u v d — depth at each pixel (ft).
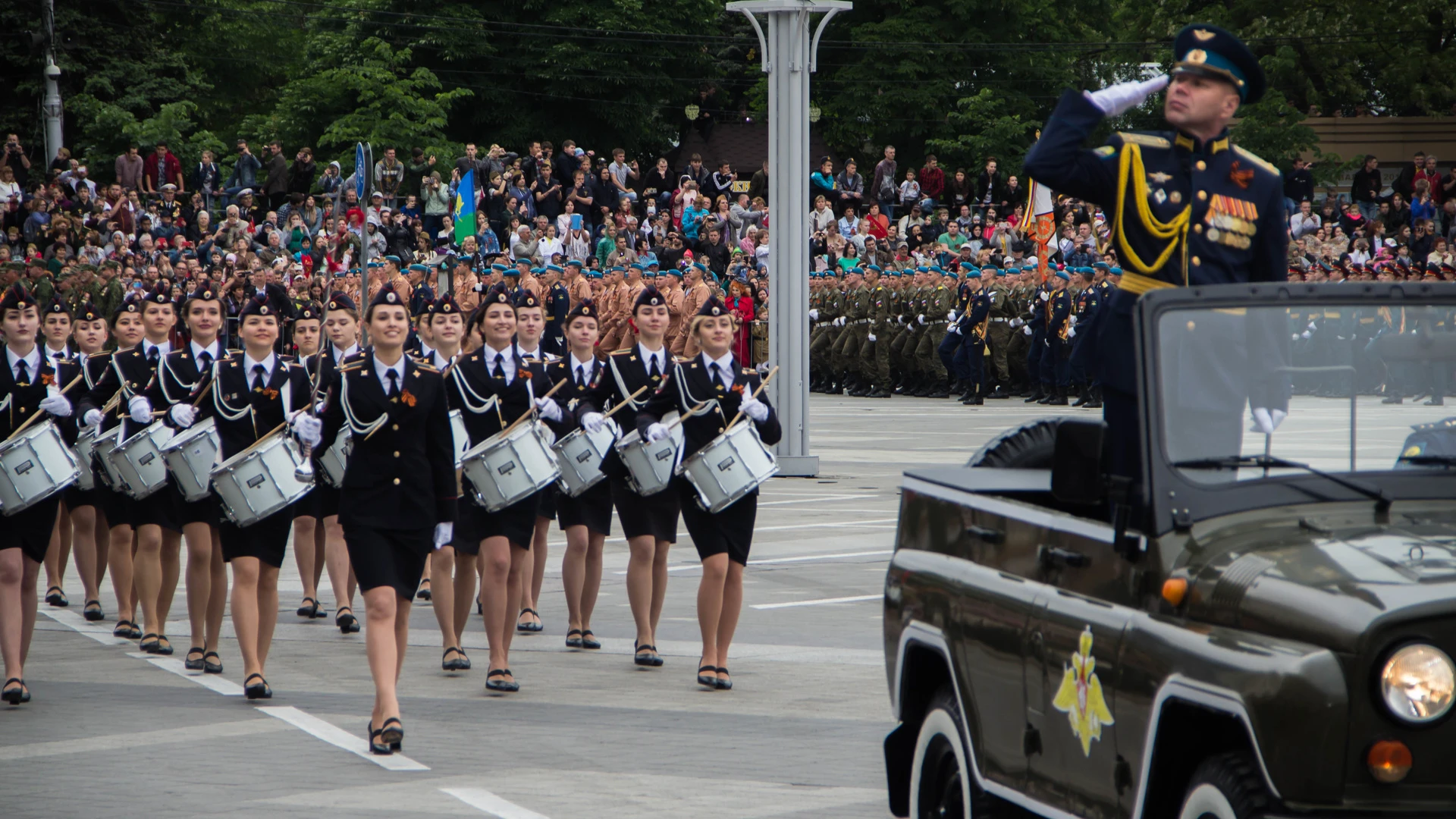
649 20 398.21
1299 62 408.46
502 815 53.01
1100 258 238.48
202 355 83.87
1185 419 36.45
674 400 76.38
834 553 108.47
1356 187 317.63
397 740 61.62
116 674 77.00
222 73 447.42
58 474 71.20
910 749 47.11
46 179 326.85
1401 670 30.35
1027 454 49.52
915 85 401.29
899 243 277.03
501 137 394.73
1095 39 433.48
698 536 72.90
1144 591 35.55
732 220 277.23
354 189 268.82
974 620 42.01
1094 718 36.24
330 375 86.12
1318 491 35.86
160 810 53.72
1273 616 32.12
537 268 206.59
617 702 70.33
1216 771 32.65
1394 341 36.94
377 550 62.80
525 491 72.54
